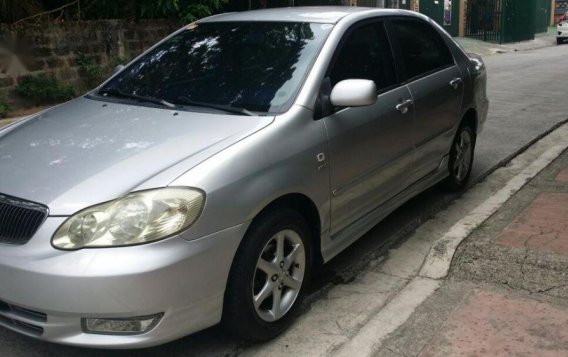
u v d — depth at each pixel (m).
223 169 2.96
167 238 2.75
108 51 10.44
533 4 29.75
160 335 2.80
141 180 2.88
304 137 3.42
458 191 5.77
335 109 3.71
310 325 3.52
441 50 5.30
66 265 2.68
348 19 4.18
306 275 3.53
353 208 3.92
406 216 5.23
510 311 3.46
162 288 2.73
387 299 3.80
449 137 5.24
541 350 3.08
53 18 10.59
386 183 4.28
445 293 3.72
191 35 4.48
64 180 2.96
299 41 3.96
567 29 28.50
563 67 16.44
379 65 4.34
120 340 2.76
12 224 2.88
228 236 2.94
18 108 9.31
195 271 2.82
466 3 26.98
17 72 9.23
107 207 2.78
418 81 4.71
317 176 3.48
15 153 3.33
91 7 10.95
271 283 3.26
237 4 12.98
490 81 13.71
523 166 6.66
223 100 3.69
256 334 3.21
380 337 3.31
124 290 2.67
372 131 3.99
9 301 2.82
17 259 2.76
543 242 4.23
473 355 3.07
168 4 10.84
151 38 11.13
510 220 4.70
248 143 3.14
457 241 4.24
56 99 9.70
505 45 25.97
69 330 2.76
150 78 4.18
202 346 3.31
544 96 11.34
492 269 3.92
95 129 3.49
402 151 4.41
